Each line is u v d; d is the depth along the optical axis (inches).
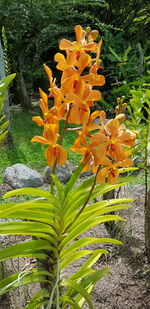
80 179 114.3
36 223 31.1
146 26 248.2
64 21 216.2
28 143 150.0
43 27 188.2
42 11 173.6
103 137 27.1
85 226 33.9
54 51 238.7
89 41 28.1
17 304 55.8
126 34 251.4
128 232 73.8
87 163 30.6
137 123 67.7
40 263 35.6
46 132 29.4
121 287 60.8
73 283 34.9
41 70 230.4
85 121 27.5
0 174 119.0
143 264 66.1
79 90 27.2
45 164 129.1
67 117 28.9
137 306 56.7
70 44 27.0
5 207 28.1
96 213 33.7
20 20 171.0
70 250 35.3
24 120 192.7
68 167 115.8
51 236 33.2
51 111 29.0
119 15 239.9
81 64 26.8
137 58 209.2
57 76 248.1
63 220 31.5
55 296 35.8
